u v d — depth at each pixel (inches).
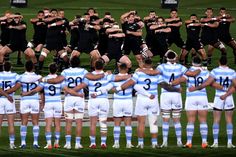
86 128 1908.2
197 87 1670.8
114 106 1674.5
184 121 1967.3
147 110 1670.8
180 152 1644.9
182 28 3198.8
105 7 3580.2
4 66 1679.4
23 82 1676.9
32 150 1663.4
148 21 2508.6
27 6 3604.8
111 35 2341.3
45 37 2492.6
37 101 1688.0
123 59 2338.8
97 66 1669.5
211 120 1969.7
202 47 2524.6
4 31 2450.8
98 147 1699.1
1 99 1676.9
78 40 2466.8
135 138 1823.3
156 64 2618.1
